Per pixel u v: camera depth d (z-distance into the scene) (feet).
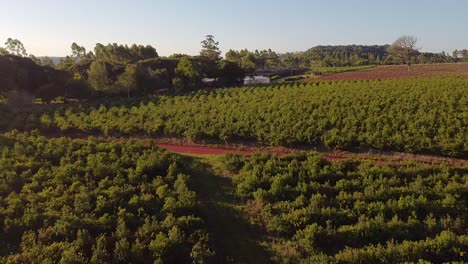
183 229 72.23
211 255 65.51
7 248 69.72
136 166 100.12
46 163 101.40
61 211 77.97
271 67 507.30
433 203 77.05
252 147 128.47
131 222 74.38
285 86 236.43
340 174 92.94
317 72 377.50
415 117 135.54
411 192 81.87
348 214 74.43
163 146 133.69
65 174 93.71
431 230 69.46
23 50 295.89
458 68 314.14
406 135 118.21
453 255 62.34
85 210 78.69
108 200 81.51
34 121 158.71
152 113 166.09
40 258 63.05
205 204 87.61
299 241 69.62
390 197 81.00
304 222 73.10
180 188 87.76
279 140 125.29
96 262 62.08
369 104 157.99
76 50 385.29
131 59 393.09
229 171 103.65
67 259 61.05
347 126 130.52
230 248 72.18
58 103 217.36
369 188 83.41
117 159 104.32
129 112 173.17
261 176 94.22
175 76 268.62
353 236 68.44
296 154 110.22
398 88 192.75
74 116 167.32
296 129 128.77
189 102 192.85
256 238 74.54
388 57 505.25
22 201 82.02
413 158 112.27
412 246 62.85
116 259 63.36
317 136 124.36
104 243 66.59
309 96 183.21
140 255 64.23
